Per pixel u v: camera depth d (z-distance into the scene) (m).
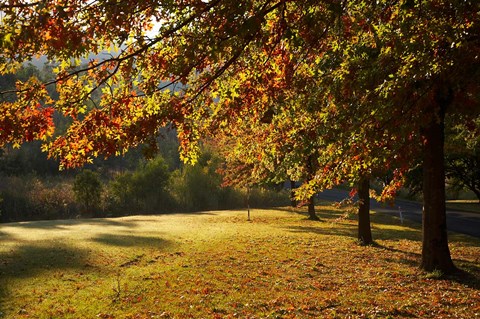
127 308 10.87
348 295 11.61
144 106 6.52
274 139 10.70
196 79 7.10
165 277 13.98
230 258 17.22
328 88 8.98
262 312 10.20
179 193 50.72
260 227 29.59
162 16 6.21
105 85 6.54
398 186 12.66
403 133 8.35
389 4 7.64
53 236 22.09
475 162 38.88
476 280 13.12
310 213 37.09
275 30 6.48
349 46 8.74
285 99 9.07
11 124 5.75
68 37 5.08
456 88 9.04
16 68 5.85
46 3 4.75
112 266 15.71
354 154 8.79
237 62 6.98
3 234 22.78
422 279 13.38
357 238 23.48
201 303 11.04
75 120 6.42
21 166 61.31
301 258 17.25
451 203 47.03
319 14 6.03
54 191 47.81
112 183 50.12
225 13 5.48
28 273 14.09
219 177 51.75
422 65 7.45
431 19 7.70
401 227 31.05
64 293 12.15
